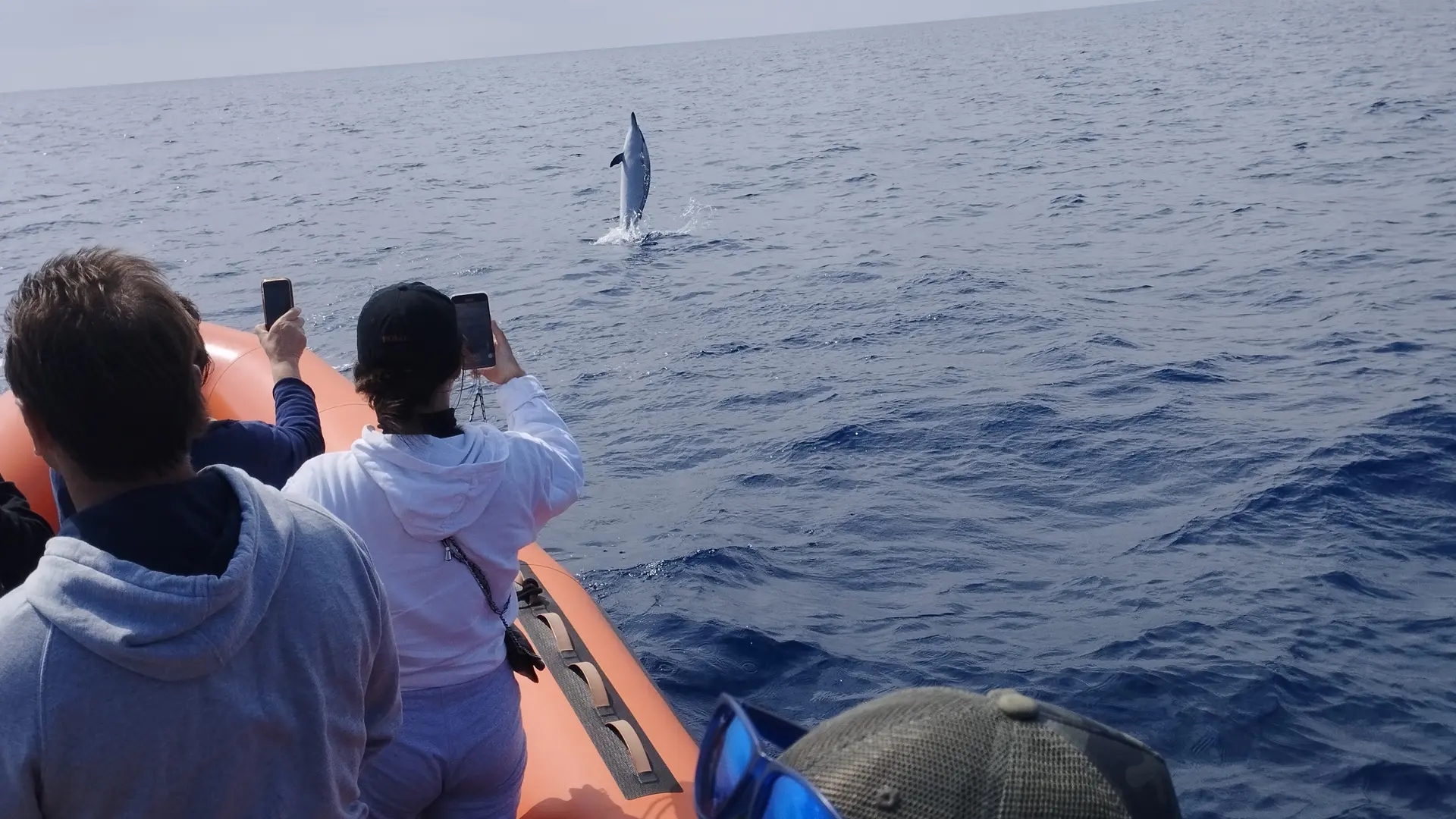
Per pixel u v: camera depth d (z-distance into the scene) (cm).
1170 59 5578
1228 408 758
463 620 191
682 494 669
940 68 6594
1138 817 98
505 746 201
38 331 122
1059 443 714
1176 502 612
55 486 171
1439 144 2080
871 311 1123
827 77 6638
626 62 15088
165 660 118
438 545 186
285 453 197
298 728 131
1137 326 998
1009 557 561
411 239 1728
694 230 1733
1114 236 1474
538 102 6194
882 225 1684
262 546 129
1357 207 1540
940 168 2317
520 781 210
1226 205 1648
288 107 7606
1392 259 1194
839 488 665
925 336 1012
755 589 536
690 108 4778
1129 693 435
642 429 799
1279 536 559
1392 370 814
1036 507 621
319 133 4547
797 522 616
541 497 198
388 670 148
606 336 1087
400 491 181
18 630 116
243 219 2020
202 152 3781
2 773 112
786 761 99
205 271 1496
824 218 1783
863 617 506
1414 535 552
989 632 487
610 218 1895
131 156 3828
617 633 297
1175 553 551
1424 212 1459
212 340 418
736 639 487
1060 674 450
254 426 196
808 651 476
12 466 357
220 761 124
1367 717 413
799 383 891
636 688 269
